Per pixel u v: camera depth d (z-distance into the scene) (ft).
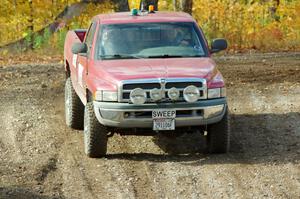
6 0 170.91
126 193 57.16
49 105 96.63
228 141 67.77
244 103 95.91
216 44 73.00
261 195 56.03
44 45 162.61
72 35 87.97
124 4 165.07
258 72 123.85
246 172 62.18
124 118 64.59
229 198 55.57
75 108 80.23
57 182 60.59
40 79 119.65
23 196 56.65
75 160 67.51
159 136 76.69
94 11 167.73
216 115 65.57
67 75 91.91
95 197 56.39
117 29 73.00
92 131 66.64
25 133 79.92
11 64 143.95
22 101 99.66
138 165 65.31
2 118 88.07
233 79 116.37
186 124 65.21
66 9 169.07
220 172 62.28
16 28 171.01
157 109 64.28
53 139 76.64
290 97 99.60
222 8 181.06
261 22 182.39
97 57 70.85
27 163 66.80
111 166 65.05
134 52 71.10
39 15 171.53
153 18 74.64
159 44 71.92
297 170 62.28
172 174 62.13
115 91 64.59
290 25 182.80
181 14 77.82
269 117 86.07
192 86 64.13
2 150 72.49
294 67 129.70
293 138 74.49
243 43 171.53
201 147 71.97
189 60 69.62
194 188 58.18
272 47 170.71
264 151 69.41
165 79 64.28
